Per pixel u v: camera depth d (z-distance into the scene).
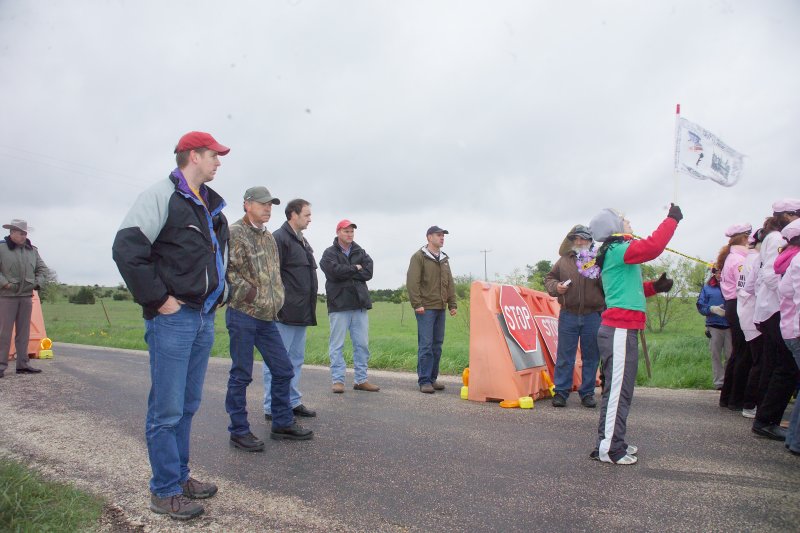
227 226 3.87
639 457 4.44
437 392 7.62
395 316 38.25
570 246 6.87
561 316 6.79
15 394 7.12
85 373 9.06
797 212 5.29
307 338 16.34
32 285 8.75
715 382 7.59
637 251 4.22
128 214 3.25
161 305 3.26
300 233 6.16
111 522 3.22
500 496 3.61
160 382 3.36
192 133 3.56
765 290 5.10
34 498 3.28
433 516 3.29
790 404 6.69
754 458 4.41
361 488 3.78
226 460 4.44
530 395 6.95
